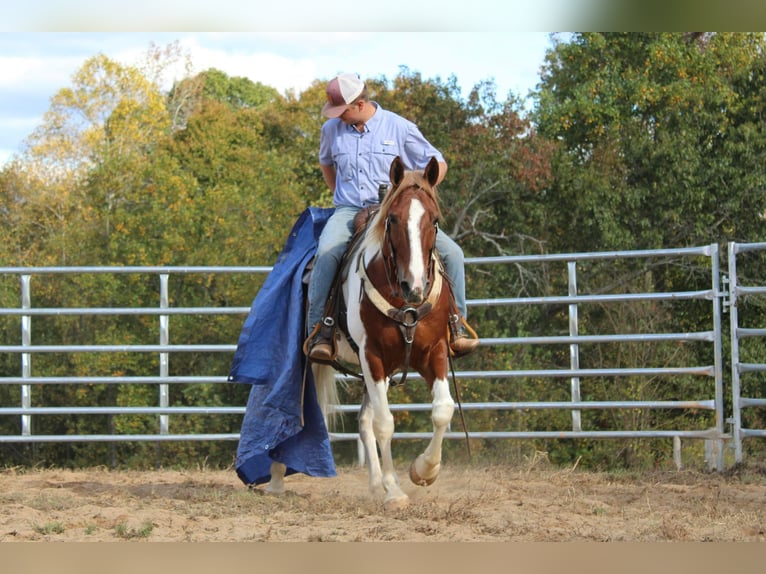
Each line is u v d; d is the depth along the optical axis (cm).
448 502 672
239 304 2055
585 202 2038
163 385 1007
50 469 994
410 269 565
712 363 1727
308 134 3191
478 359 1720
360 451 999
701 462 965
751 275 1953
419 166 698
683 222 2039
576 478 866
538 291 2006
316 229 716
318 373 729
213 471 960
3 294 1912
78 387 1867
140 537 530
